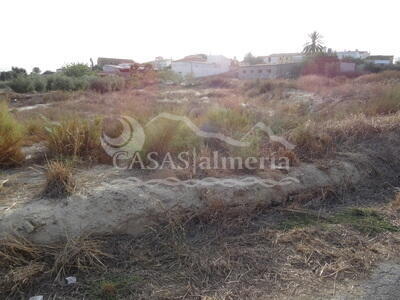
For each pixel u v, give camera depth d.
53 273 2.44
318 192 3.99
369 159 4.80
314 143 4.84
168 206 3.19
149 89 21.06
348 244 3.03
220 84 29.69
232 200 3.47
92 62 48.84
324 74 30.53
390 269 2.66
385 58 59.38
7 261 2.43
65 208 2.83
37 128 5.52
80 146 4.32
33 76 26.91
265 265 2.68
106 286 2.33
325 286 2.44
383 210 3.79
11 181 3.46
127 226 2.95
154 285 2.41
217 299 2.28
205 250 2.85
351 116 6.32
